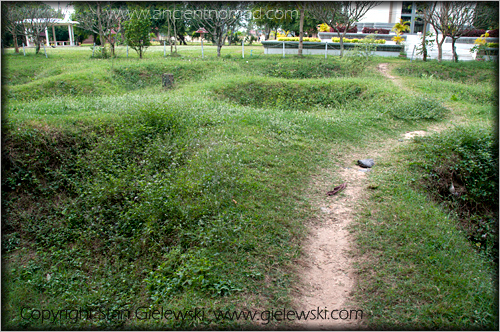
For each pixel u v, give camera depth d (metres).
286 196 6.15
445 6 18.06
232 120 8.90
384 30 25.55
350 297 4.32
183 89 13.15
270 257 4.84
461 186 7.22
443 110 11.52
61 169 7.00
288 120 9.52
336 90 13.63
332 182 6.87
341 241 5.23
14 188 6.72
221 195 5.82
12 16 21.20
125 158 7.16
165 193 5.98
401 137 9.41
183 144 7.45
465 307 4.13
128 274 5.16
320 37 26.23
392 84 14.61
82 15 22.05
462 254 5.04
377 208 5.87
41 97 12.48
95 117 8.10
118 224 5.96
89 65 16.62
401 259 4.77
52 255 5.73
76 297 4.89
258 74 16.80
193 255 4.86
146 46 20.98
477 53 20.31
